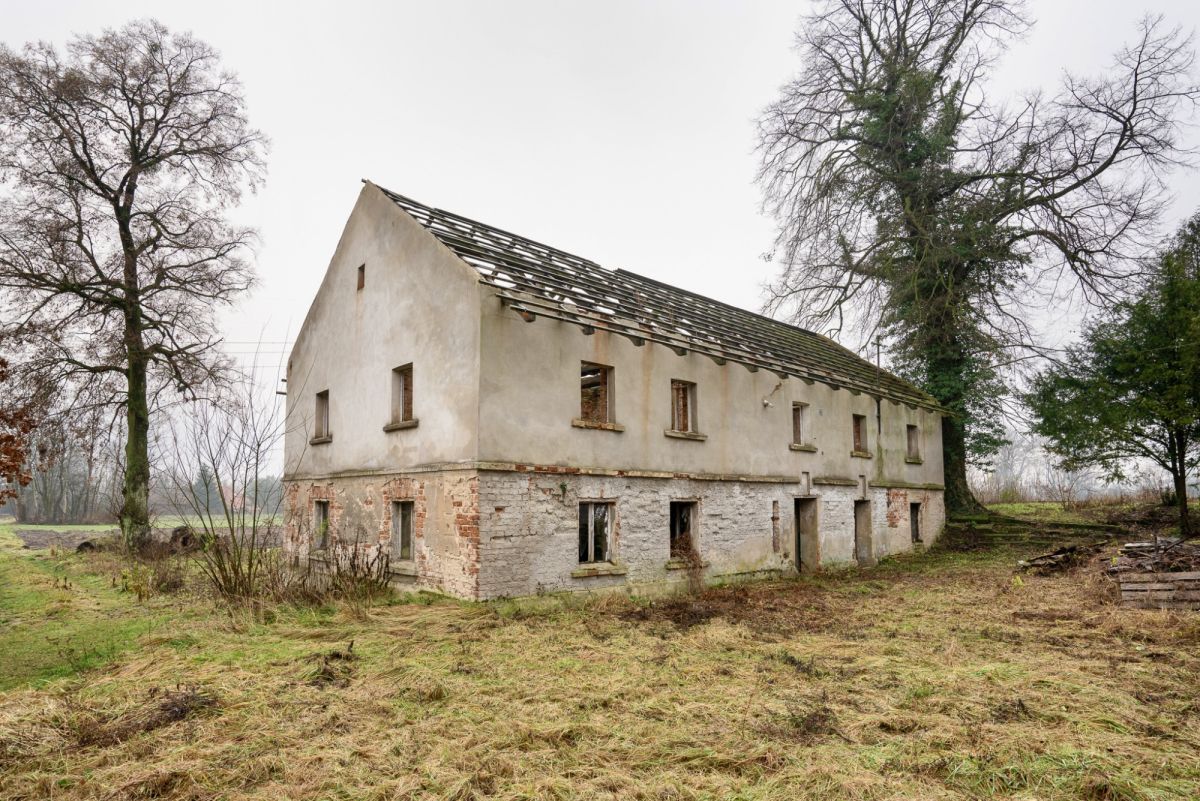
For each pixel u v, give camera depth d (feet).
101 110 75.31
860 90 87.51
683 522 48.06
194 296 79.92
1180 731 18.04
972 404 84.12
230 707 20.10
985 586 47.47
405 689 21.77
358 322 48.01
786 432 56.65
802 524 59.62
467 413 36.37
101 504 148.15
